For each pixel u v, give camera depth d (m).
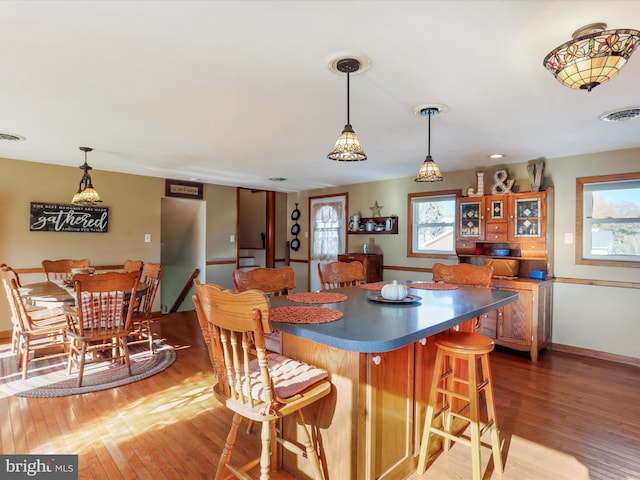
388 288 2.12
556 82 2.08
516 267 4.00
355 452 1.56
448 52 1.76
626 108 2.49
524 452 2.10
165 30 1.58
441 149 3.69
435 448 2.09
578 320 3.88
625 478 1.87
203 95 2.31
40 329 3.10
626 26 1.52
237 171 4.99
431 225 5.09
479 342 1.89
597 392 2.91
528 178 4.22
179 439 2.19
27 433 2.23
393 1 1.37
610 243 3.72
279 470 1.90
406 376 1.85
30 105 2.48
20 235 4.32
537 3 1.38
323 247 6.61
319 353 1.70
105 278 2.87
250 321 1.34
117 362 3.47
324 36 1.62
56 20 1.50
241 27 1.55
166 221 6.27
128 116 2.71
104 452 2.05
